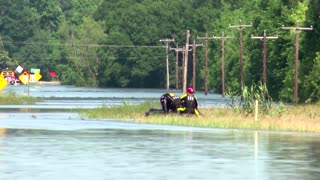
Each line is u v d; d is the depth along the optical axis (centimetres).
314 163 7031
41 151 7975
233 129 11525
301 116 13450
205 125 12244
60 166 6725
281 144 8925
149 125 12406
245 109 14000
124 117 14588
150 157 7462
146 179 5953
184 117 13150
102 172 6353
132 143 8950
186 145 8731
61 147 8412
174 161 7138
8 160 7156
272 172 6406
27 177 6047
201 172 6378
